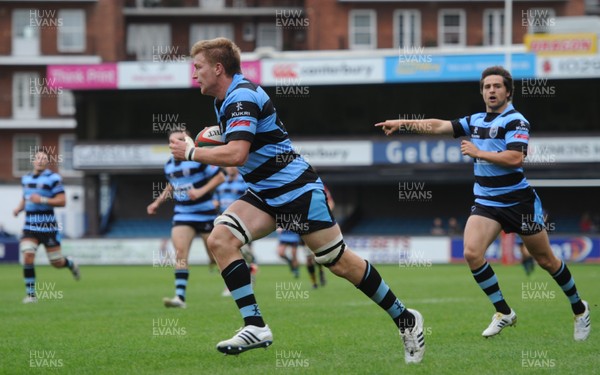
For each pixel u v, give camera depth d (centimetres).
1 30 19762
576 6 18638
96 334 3609
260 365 2730
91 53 19662
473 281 7462
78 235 15950
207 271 10288
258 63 13662
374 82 13588
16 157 19812
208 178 4906
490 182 3247
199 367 2709
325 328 3741
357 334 3525
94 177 15088
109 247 13412
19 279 8488
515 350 3025
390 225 15550
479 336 3444
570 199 15112
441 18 18950
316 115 15600
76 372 2648
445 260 12925
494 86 3275
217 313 4447
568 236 12481
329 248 2584
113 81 14338
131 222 15975
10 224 16588
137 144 14700
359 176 14412
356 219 15775
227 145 2509
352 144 14250
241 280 2592
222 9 19875
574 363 2733
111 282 7844
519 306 4681
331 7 18962
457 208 15750
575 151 13825
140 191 16350
